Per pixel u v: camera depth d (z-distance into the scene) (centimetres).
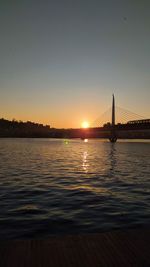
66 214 1140
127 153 6550
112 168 3128
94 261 469
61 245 528
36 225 980
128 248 516
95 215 1127
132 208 1255
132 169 3036
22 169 2892
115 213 1160
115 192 1673
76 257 481
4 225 977
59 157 4872
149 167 3281
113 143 15675
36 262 464
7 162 3716
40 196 1531
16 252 497
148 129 12144
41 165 3366
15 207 1264
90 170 2898
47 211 1192
